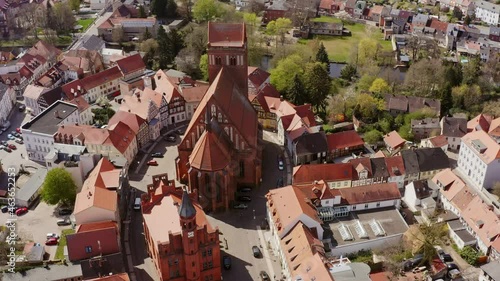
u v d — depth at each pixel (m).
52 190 163.50
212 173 160.50
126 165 177.00
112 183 159.62
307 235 140.50
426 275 141.50
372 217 158.25
